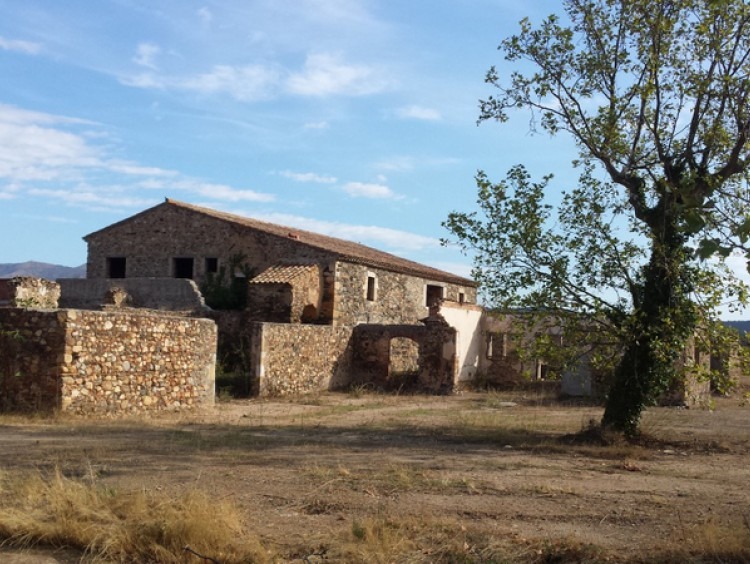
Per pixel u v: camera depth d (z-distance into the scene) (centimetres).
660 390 1498
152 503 773
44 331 1661
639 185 1467
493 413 2159
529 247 1451
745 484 1052
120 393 1783
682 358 1666
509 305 1485
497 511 839
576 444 1428
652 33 1436
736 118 1401
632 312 1430
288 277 3033
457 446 1388
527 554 677
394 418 1967
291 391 2722
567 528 775
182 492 843
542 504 880
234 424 1705
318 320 3200
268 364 2577
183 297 3123
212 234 3447
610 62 1504
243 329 3036
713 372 1385
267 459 1148
